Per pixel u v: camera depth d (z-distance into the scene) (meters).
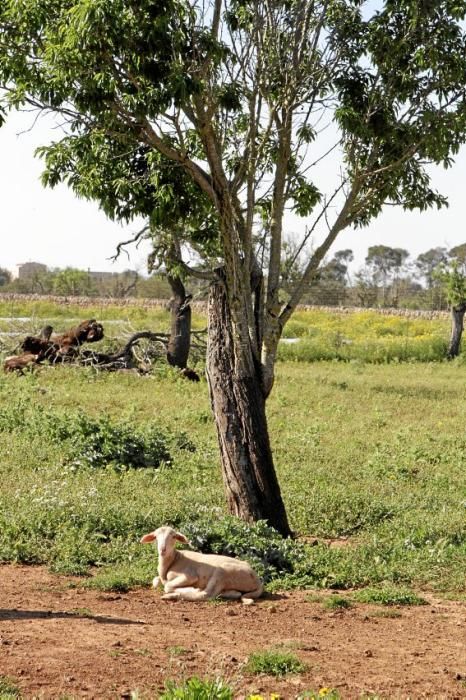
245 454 12.65
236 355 12.62
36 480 14.87
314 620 9.27
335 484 16.33
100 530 12.25
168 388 27.84
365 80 13.09
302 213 13.73
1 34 11.12
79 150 11.90
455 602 10.52
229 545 11.12
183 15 11.05
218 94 12.15
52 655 7.36
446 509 14.74
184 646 7.91
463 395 30.81
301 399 27.36
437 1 12.59
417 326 62.38
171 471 16.62
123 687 6.73
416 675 7.55
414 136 13.09
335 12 12.88
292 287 19.20
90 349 32.53
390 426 23.75
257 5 12.23
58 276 89.06
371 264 129.00
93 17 10.29
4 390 24.89
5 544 11.48
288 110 12.68
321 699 6.55
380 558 11.96
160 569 10.04
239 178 12.69
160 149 11.73
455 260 48.44
